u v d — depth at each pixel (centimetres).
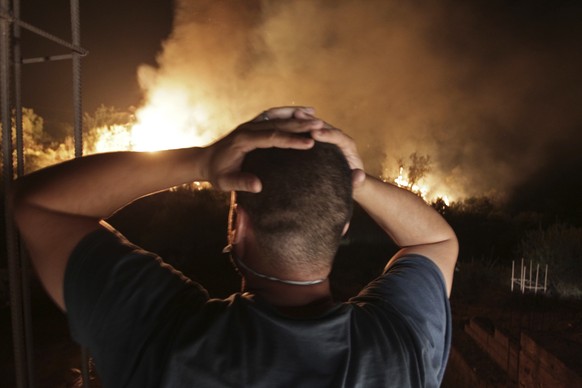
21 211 104
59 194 105
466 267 997
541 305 799
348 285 977
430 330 111
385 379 95
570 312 756
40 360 565
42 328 662
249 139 97
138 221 1345
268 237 94
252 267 99
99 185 106
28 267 139
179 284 99
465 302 839
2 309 713
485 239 1385
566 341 444
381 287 113
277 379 89
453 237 131
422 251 126
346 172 99
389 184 127
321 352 92
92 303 95
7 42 124
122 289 95
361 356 95
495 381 510
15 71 138
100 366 95
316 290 99
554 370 405
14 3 136
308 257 95
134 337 93
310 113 107
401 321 106
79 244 100
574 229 934
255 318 93
